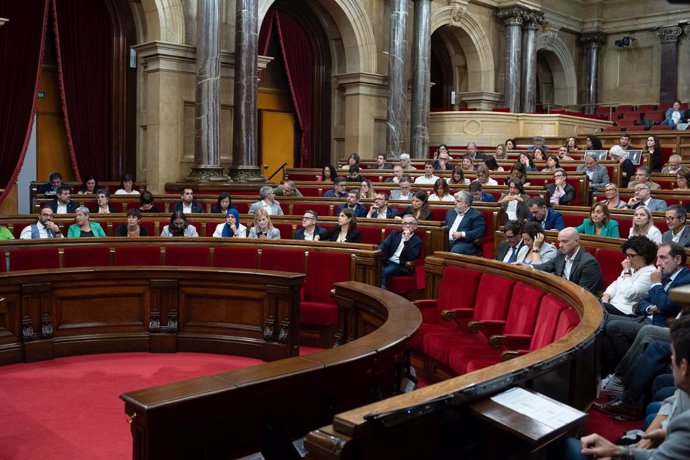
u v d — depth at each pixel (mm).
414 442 2254
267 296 5914
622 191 9438
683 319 2166
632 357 4277
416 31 16781
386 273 7441
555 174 9688
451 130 17656
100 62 13250
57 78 13336
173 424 2873
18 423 4336
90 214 8891
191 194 9812
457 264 5766
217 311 6141
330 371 3326
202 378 3104
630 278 5078
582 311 3734
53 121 13375
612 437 3990
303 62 16641
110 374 5469
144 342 6148
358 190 10250
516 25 19953
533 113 19156
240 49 12984
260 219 7875
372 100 16828
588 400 3166
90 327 6051
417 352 5508
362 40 16531
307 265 6754
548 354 2795
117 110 13422
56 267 6602
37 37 12367
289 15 16297
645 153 12125
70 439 4070
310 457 2154
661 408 2814
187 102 13352
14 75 12211
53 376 5395
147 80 13312
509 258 6379
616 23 23156
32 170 13180
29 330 5801
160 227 9016
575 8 23078
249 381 3074
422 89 16766
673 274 4559
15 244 6523
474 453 2439
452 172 11180
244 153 13039
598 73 23578
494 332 4785
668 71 22188
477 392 2381
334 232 7688
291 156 17047
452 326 5559
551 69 23375
